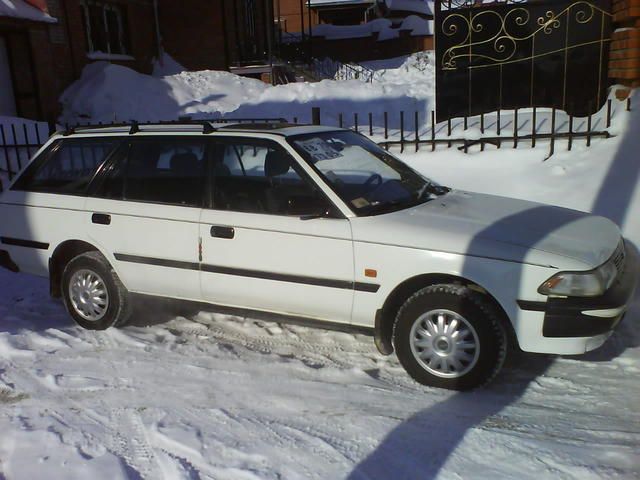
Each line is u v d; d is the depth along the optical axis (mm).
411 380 4281
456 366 4027
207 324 5465
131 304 5266
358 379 4324
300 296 4453
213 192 4750
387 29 30156
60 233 5332
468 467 3246
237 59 18766
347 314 4348
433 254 4020
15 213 5562
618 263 4176
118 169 5168
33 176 5598
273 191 4562
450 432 3596
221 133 4805
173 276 4910
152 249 4938
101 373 4488
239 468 3264
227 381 4328
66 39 14188
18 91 13445
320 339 5059
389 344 4367
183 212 4805
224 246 4641
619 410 3777
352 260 4227
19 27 12859
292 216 4422
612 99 8117
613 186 6836
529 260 3842
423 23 29906
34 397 4141
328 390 4164
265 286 4559
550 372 4316
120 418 3836
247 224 4543
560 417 3730
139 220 4965
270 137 4637
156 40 17781
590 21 8273
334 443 3502
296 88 13062
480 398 3994
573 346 3840
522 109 8867
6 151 9195
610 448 3369
